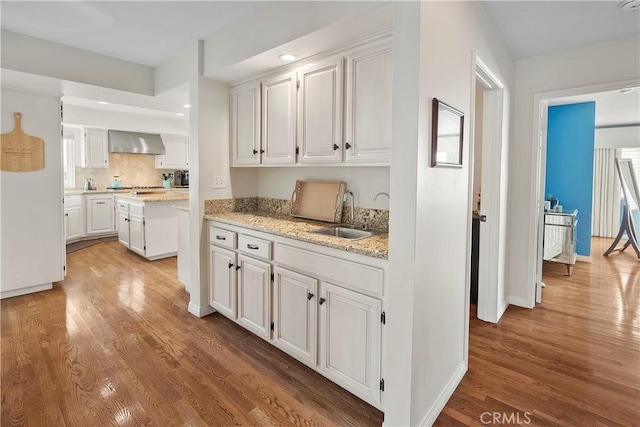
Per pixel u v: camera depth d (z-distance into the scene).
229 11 2.28
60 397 1.86
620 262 4.84
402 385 1.55
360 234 2.38
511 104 3.00
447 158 1.71
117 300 3.29
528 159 3.05
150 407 1.80
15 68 2.59
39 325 2.72
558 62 2.82
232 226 2.65
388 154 1.92
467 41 1.89
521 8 2.09
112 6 2.21
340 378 1.90
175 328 2.72
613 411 1.79
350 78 2.10
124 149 6.36
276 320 2.29
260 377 2.08
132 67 3.22
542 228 3.24
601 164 6.62
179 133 6.98
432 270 1.64
